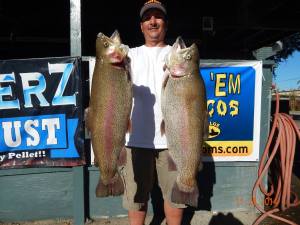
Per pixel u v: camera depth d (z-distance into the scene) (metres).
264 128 2.36
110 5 3.81
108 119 1.36
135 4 3.82
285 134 2.18
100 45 1.34
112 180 1.41
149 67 1.66
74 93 2.14
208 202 2.38
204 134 1.43
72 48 2.20
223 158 2.33
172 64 1.38
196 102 1.39
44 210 2.28
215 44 5.64
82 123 2.16
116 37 1.35
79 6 2.19
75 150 2.18
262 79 2.32
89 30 4.55
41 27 4.39
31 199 2.27
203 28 3.80
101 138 1.37
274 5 3.63
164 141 1.66
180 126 1.40
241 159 2.33
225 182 2.38
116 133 1.37
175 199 1.45
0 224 2.25
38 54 5.11
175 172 1.68
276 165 2.53
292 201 2.58
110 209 2.31
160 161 1.71
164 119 1.43
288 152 2.18
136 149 1.69
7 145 2.15
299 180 3.09
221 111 2.29
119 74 1.35
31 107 2.14
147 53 1.68
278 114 2.22
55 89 2.14
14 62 2.11
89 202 2.29
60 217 2.30
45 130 2.16
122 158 1.43
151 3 1.66
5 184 2.24
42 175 2.26
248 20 3.94
